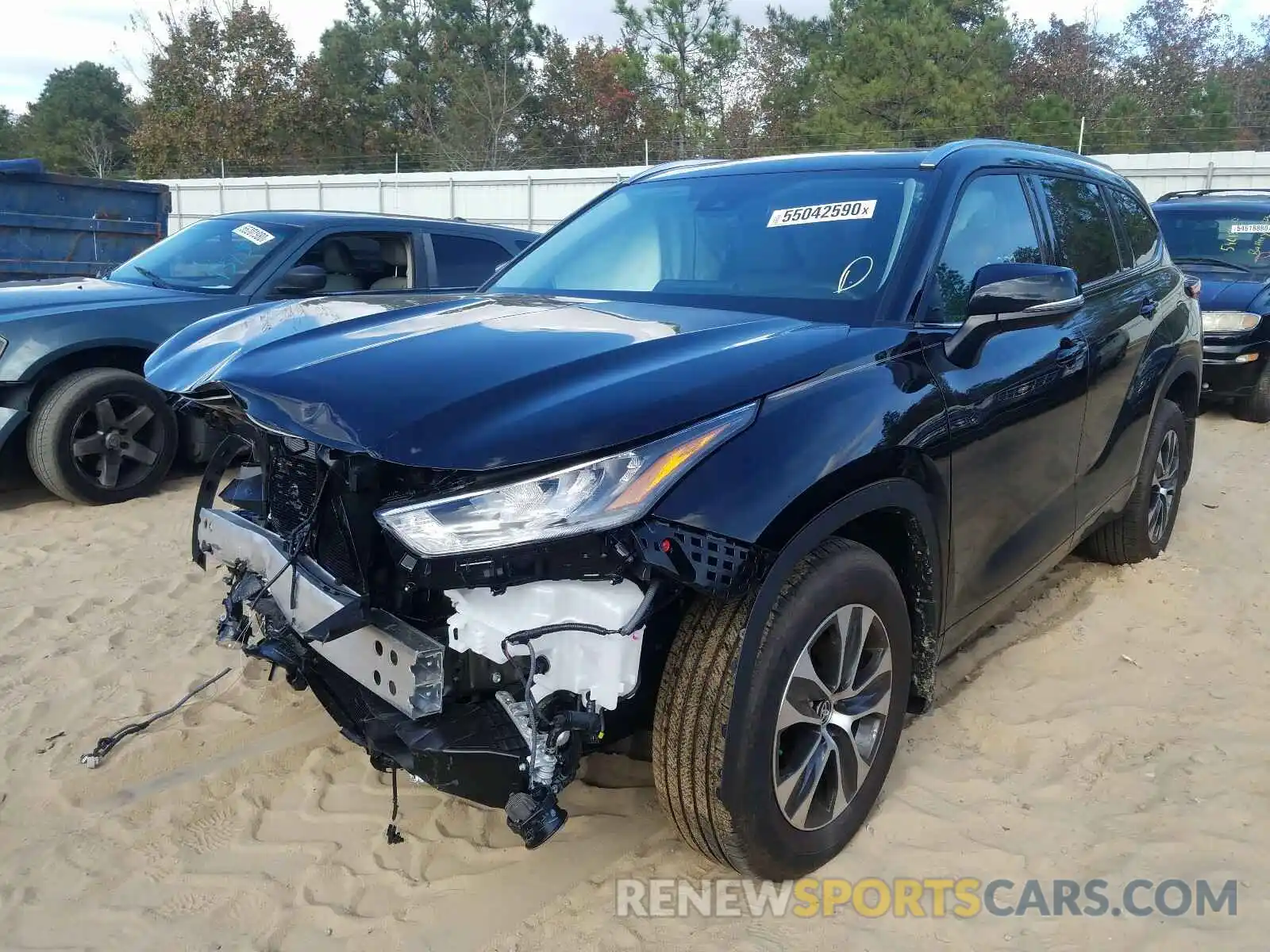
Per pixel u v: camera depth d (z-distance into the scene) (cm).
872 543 268
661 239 337
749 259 309
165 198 896
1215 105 2794
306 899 246
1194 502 600
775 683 218
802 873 246
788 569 216
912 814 276
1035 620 416
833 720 244
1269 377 843
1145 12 4278
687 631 220
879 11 2692
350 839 269
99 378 549
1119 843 265
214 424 290
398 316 282
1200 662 378
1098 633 402
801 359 235
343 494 217
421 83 4753
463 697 219
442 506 200
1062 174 387
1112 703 343
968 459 274
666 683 221
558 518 194
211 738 318
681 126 3309
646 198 365
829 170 332
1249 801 284
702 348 238
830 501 224
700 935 232
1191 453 504
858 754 254
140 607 420
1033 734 319
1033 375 309
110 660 370
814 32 3762
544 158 4288
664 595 206
